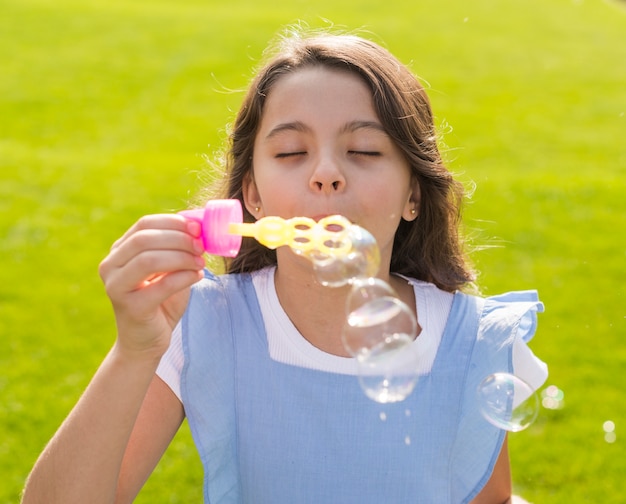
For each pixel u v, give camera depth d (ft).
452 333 6.03
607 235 20.74
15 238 20.51
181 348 5.74
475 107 37.29
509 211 22.38
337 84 5.41
